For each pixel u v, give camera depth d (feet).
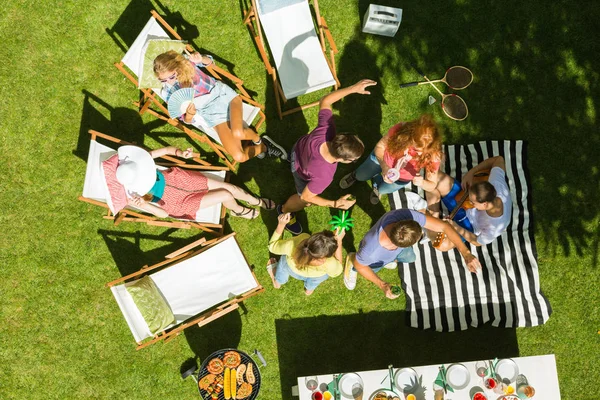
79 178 17.76
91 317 17.29
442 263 18.04
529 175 18.79
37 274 17.26
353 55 19.22
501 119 19.31
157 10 18.57
